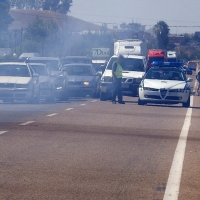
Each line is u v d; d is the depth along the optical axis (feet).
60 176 63.36
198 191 57.88
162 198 54.80
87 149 81.25
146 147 84.38
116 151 80.23
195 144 88.33
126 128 105.29
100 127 105.60
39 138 90.33
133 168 68.59
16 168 66.95
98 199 54.19
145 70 200.54
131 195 55.77
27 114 127.95
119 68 168.25
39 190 57.06
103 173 65.46
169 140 92.02
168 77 167.12
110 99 184.24
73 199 53.98
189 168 69.21
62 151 79.05
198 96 233.96
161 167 69.46
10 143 84.69
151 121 118.62
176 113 140.05
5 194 55.26
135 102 177.99
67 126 105.81
